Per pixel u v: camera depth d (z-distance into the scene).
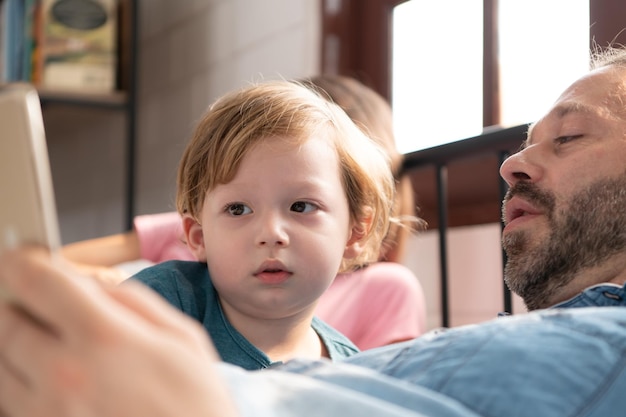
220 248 1.06
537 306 1.01
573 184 0.98
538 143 1.04
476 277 1.99
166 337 0.39
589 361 0.65
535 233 1.00
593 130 1.00
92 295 0.38
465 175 1.91
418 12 2.15
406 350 0.72
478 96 1.98
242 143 1.06
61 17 2.48
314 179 1.08
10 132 0.41
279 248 1.05
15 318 0.39
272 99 1.12
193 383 0.38
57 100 2.44
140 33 2.87
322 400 0.55
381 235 1.28
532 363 0.64
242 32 2.38
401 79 2.19
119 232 2.84
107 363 0.37
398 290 1.67
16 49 2.53
